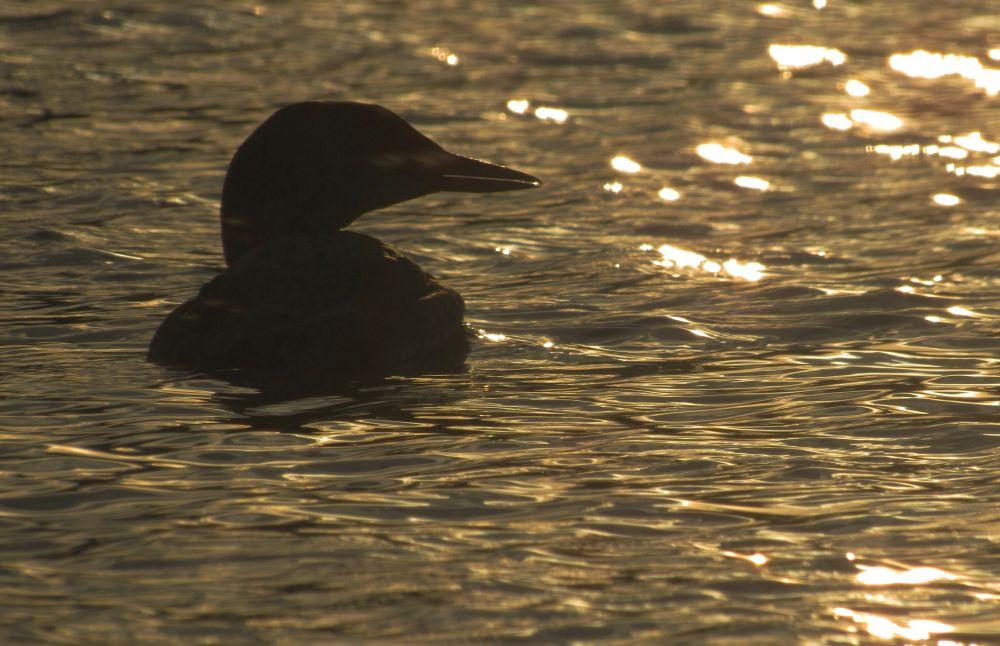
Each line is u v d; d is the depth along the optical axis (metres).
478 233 19.55
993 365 13.16
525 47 33.81
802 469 10.20
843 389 12.40
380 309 13.62
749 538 8.84
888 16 37.97
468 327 14.77
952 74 31.20
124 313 15.34
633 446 10.78
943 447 10.71
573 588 8.06
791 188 22.06
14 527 9.00
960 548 8.65
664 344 14.18
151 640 7.36
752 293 16.16
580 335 14.52
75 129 25.59
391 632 7.48
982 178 22.53
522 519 9.17
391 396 12.26
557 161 23.95
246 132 25.52
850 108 27.95
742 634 7.50
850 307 15.45
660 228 19.70
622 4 39.38
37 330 14.62
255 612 7.71
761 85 30.06
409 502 9.48
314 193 14.59
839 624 7.61
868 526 9.03
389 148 14.71
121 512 9.28
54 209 20.39
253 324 13.33
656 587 8.06
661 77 30.80
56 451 10.62
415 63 31.91
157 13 36.75
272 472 10.13
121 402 11.99
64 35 33.94
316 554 8.53
